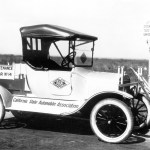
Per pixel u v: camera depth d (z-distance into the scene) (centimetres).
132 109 853
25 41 819
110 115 758
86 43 830
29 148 701
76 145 729
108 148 712
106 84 777
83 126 898
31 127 873
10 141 745
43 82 812
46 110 795
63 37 783
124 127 784
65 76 795
